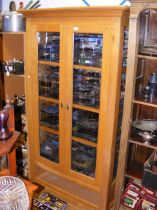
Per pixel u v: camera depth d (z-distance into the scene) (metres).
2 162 1.64
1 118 1.49
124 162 1.90
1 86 2.52
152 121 1.97
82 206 2.27
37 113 2.32
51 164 2.37
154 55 1.65
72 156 2.23
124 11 1.59
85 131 2.09
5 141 1.48
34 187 1.42
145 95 1.81
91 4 2.11
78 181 2.21
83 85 1.98
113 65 1.72
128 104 1.75
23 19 2.14
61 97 2.08
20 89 2.70
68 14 1.80
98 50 1.82
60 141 2.23
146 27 1.81
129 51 1.63
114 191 2.17
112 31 1.67
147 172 1.75
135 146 2.16
